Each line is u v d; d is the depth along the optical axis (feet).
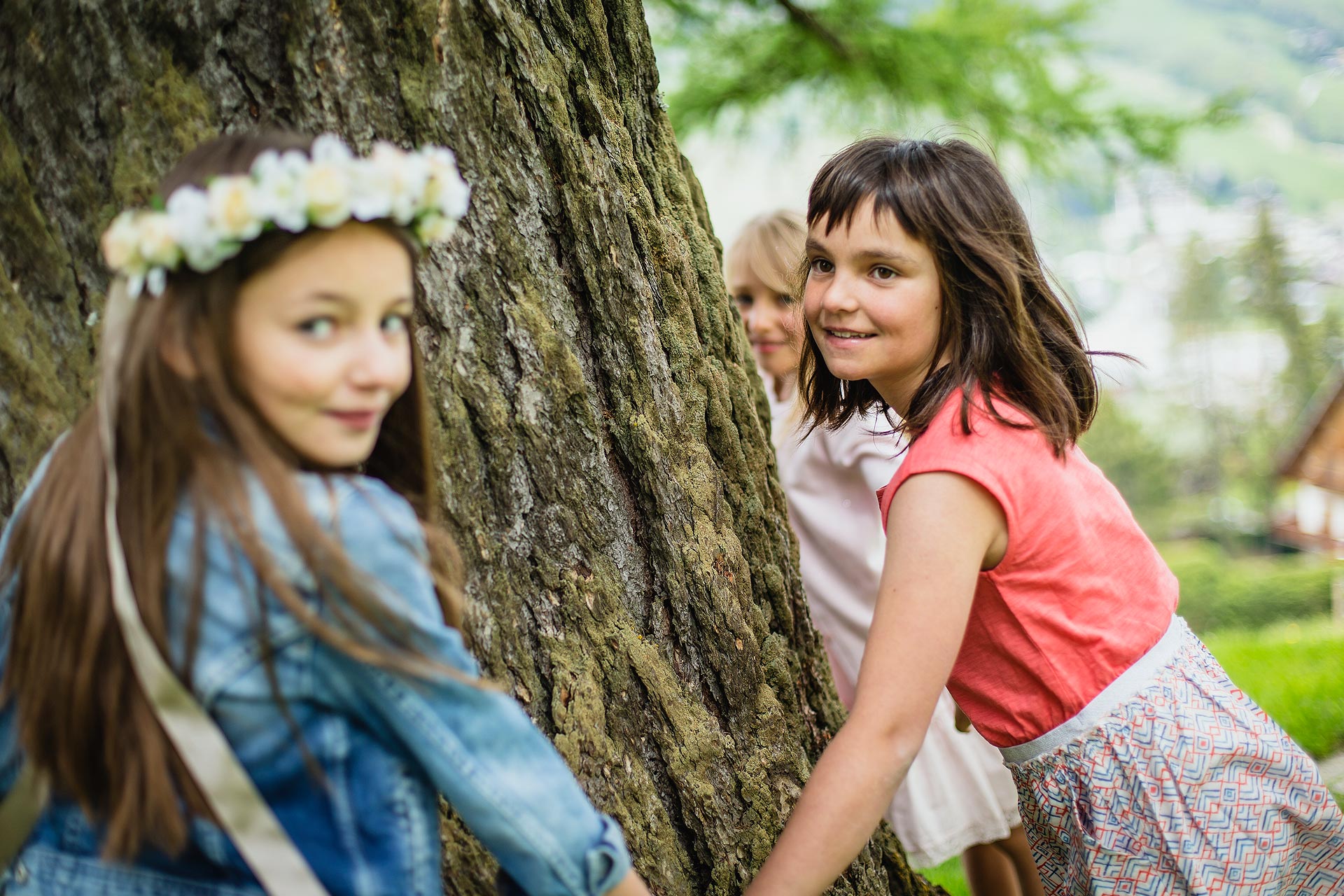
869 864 5.94
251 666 2.98
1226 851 4.74
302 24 4.24
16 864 3.26
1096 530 4.85
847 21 20.36
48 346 4.21
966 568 4.44
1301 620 49.93
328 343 3.05
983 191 4.93
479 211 4.61
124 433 3.03
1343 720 13.29
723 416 5.55
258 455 2.96
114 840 2.95
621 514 5.00
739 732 5.25
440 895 3.32
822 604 7.92
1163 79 168.25
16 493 4.21
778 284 9.11
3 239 4.18
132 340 2.99
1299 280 124.06
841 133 21.52
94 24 4.11
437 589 3.61
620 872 3.26
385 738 3.21
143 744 2.96
